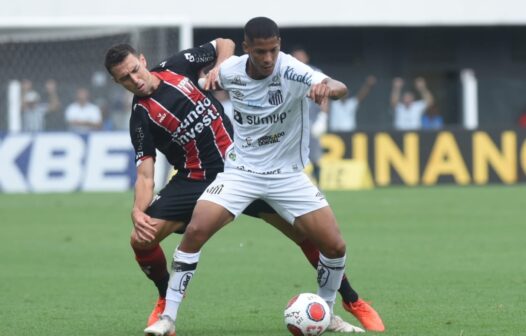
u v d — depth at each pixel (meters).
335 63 107.62
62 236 50.94
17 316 30.75
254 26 24.58
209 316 30.48
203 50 28.80
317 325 25.44
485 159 80.12
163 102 27.62
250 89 25.69
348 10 102.62
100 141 75.25
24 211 62.47
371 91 86.75
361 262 41.38
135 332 28.25
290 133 26.20
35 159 74.75
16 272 39.81
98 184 75.25
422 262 41.25
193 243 26.27
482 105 90.31
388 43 107.88
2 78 77.81
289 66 25.28
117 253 44.97
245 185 26.41
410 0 103.25
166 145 28.27
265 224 55.88
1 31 77.25
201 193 27.95
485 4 103.94
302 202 26.44
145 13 98.81
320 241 26.50
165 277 28.59
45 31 77.69
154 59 77.56
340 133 79.12
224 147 28.28
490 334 27.12
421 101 87.19
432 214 59.19
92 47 78.00
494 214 58.84
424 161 79.62
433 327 28.11
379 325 27.70
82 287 36.22
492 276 37.41
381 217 57.94
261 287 35.81
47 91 77.75
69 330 28.55
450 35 108.56
